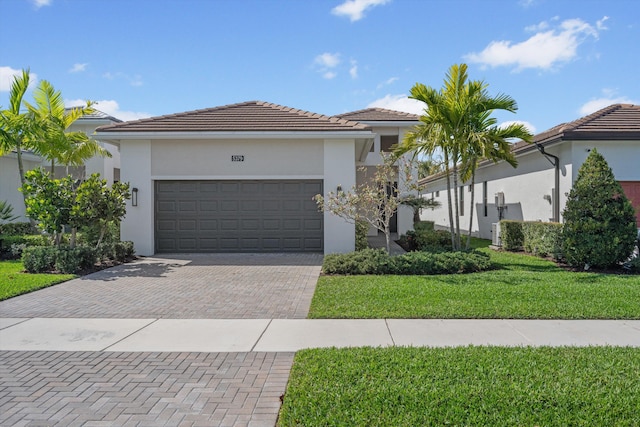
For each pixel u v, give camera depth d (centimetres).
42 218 1074
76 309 721
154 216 1357
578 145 1263
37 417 366
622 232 997
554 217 1363
